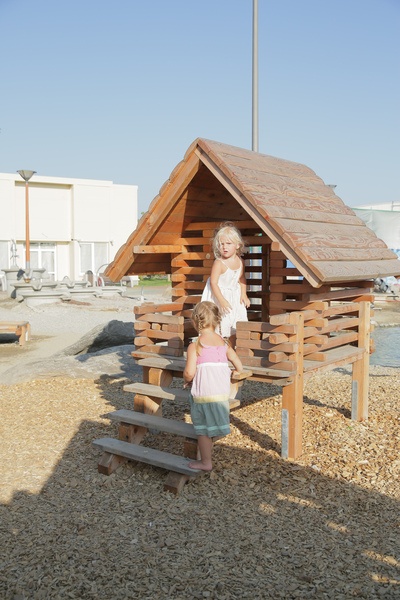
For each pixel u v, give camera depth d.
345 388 8.71
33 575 3.82
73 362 9.87
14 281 29.80
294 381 5.59
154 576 3.80
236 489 5.14
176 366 5.79
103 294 27.38
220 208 6.70
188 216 6.44
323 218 6.07
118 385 8.99
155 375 6.10
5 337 15.90
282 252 5.38
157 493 5.09
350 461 5.72
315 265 5.03
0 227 35.91
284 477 5.37
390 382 9.22
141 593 3.62
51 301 24.25
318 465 5.64
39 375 9.38
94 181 38.91
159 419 5.68
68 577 3.79
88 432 6.72
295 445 5.72
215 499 4.97
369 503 4.86
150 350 6.37
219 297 5.73
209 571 3.85
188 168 5.77
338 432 6.56
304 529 4.43
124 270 6.47
